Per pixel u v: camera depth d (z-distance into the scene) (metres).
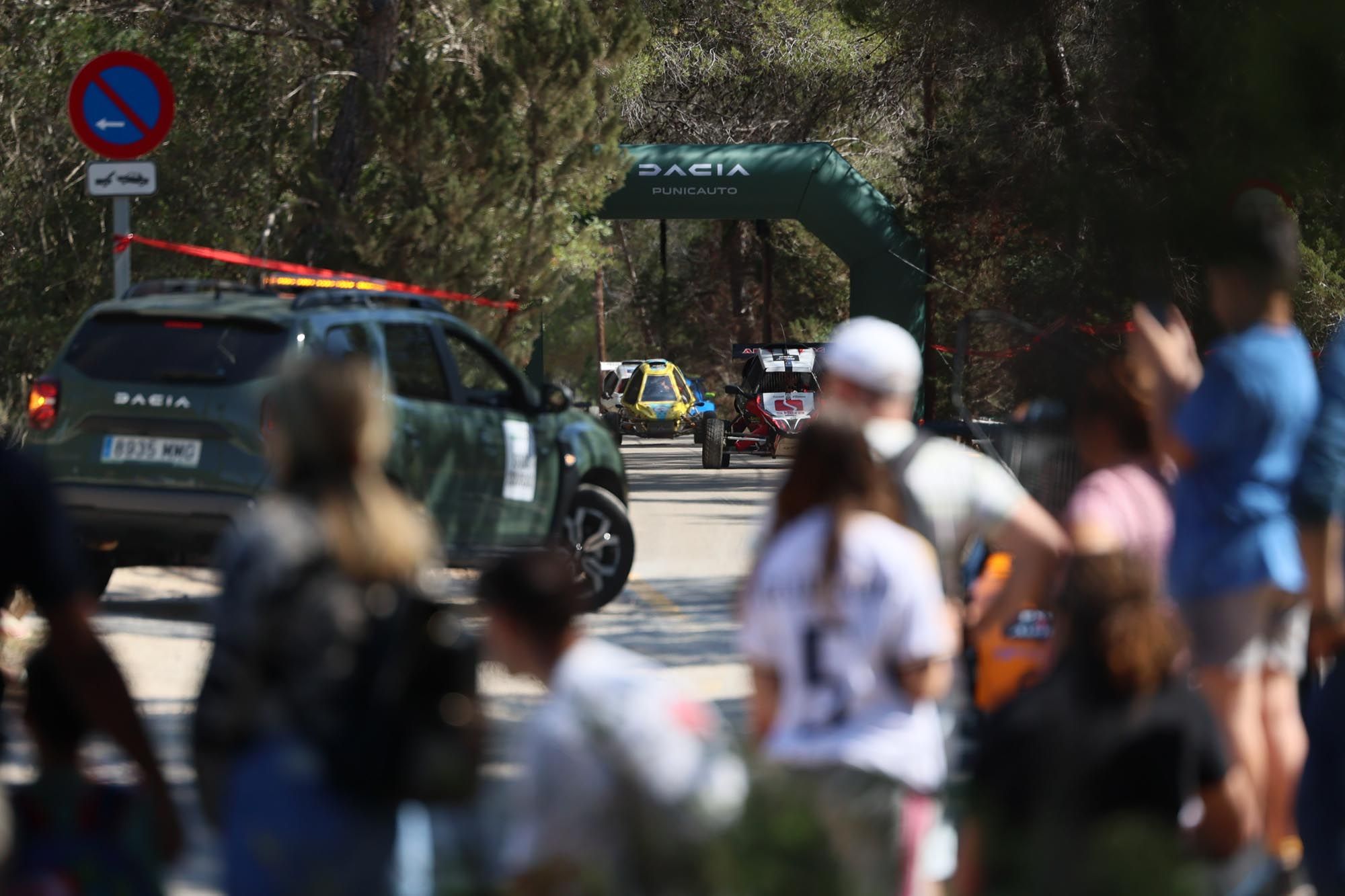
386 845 10.62
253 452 30.66
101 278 57.38
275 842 10.41
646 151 87.88
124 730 11.33
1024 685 12.25
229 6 62.09
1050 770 11.83
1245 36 9.82
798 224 174.75
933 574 12.20
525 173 57.50
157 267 58.28
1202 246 12.89
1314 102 9.67
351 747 10.49
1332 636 13.62
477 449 33.56
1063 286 49.53
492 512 34.00
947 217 92.44
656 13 122.62
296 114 63.62
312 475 10.87
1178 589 16.00
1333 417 13.58
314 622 10.48
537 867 10.91
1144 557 14.92
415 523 10.98
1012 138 83.12
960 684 16.70
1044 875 11.60
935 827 12.40
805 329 164.62
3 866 10.95
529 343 60.78
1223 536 15.90
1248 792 13.31
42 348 56.06
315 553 10.58
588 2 60.50
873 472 12.34
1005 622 14.37
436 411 32.91
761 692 12.31
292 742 10.53
